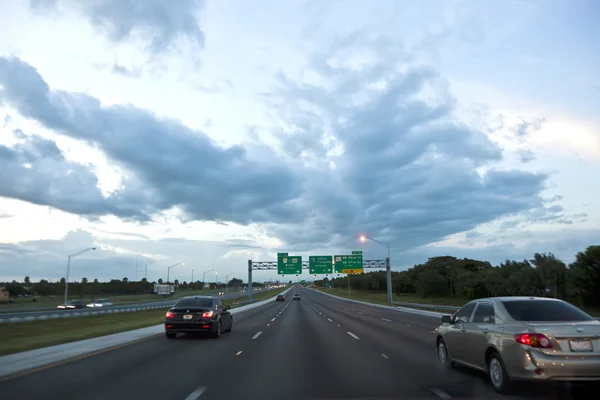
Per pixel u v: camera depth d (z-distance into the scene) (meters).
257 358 12.56
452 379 9.37
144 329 22.25
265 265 73.88
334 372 10.30
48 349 14.18
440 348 11.33
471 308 9.81
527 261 42.25
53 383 9.00
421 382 9.09
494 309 8.71
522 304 8.50
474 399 7.61
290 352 13.84
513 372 7.57
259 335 19.52
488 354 8.52
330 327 24.00
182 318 17.58
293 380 9.36
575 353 7.19
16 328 26.27
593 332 7.32
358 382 9.12
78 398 7.76
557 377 7.13
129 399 7.68
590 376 7.09
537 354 7.25
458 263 79.81
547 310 8.29
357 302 72.88
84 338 17.53
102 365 11.26
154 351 14.00
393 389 8.44
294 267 66.88
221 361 11.98
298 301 77.88
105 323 30.75
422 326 24.58
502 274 47.38
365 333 20.39
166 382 9.13
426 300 67.00
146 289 150.38
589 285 31.47
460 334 9.72
